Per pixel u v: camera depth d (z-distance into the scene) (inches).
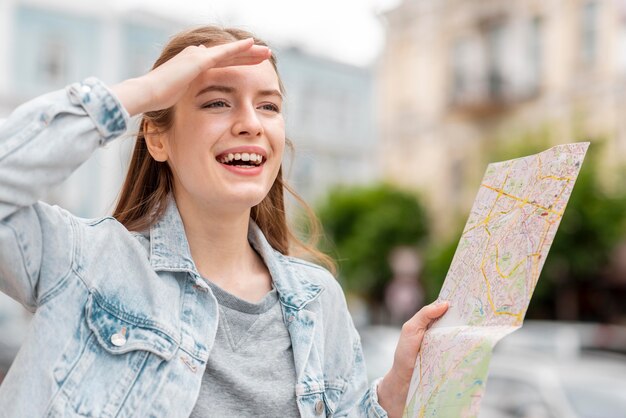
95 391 58.0
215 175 63.9
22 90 841.5
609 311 504.1
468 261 65.2
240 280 68.9
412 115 788.0
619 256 496.1
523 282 57.0
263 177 65.6
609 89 601.0
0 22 829.2
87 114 57.1
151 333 60.5
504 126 695.7
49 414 56.3
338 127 1087.6
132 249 63.5
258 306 66.8
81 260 59.9
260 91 65.2
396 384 68.2
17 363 57.8
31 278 58.1
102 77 879.1
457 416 55.7
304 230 95.5
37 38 851.4
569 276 506.9
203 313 63.7
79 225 61.3
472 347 57.2
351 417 70.4
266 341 65.9
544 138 575.5
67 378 57.3
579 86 624.7
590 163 513.3
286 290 68.7
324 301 73.9
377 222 695.7
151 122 67.4
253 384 63.2
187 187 65.0
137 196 71.6
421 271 621.6
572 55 632.4
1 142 54.7
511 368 210.7
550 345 254.1
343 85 1091.3
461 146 735.1
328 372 73.0
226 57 61.5
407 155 794.8
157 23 905.5
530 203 59.9
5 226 55.5
